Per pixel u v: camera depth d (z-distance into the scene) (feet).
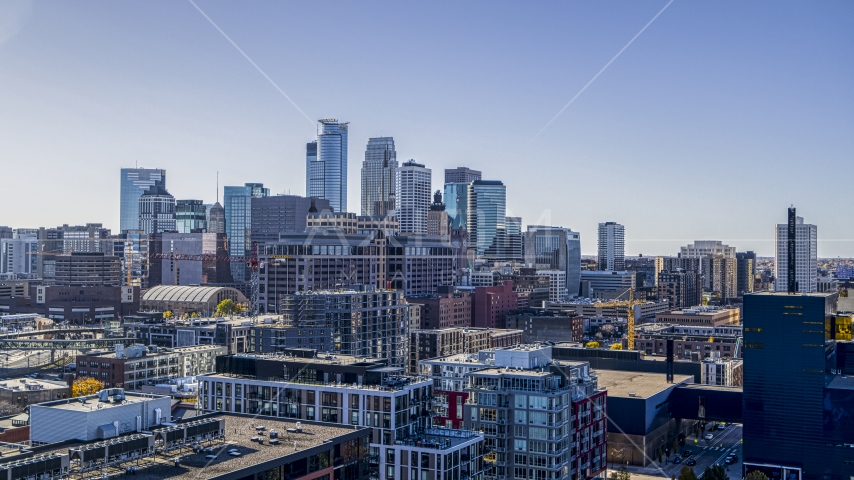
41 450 644.27
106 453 605.73
